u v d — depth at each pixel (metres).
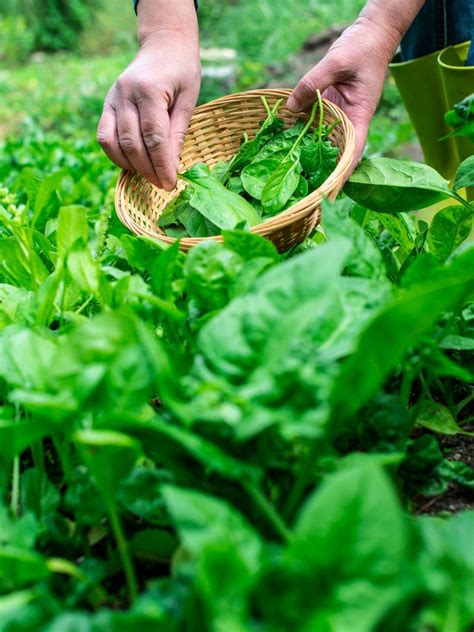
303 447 0.86
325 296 0.78
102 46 8.34
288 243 1.48
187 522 0.64
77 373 0.80
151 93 1.62
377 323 0.68
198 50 1.79
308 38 6.16
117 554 0.92
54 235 1.70
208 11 7.19
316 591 0.62
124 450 0.76
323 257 0.80
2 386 1.06
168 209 1.67
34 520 0.82
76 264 1.09
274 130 1.75
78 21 8.41
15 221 1.36
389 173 1.55
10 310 1.22
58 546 0.93
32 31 8.29
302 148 1.60
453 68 1.76
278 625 0.62
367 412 0.98
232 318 0.80
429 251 1.34
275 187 1.57
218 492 0.86
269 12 6.88
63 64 7.62
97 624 0.65
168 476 0.89
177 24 1.75
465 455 1.17
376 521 0.61
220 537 0.64
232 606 0.60
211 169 1.85
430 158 2.23
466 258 0.94
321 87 1.69
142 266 1.27
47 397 0.77
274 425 0.79
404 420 0.97
